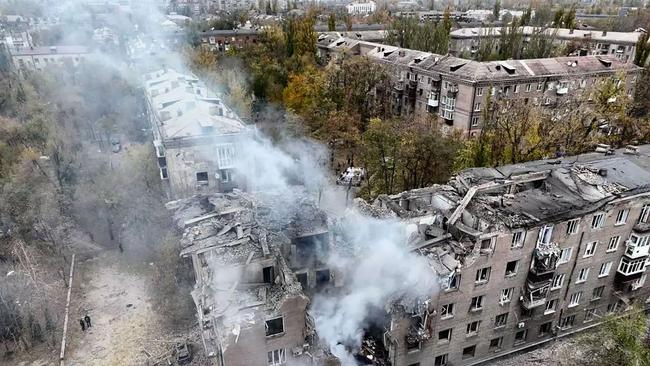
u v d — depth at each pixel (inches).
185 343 1499.8
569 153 2018.9
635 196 1334.9
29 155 2315.5
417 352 1285.7
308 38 3841.0
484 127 2342.5
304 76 3235.7
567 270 1368.1
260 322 975.0
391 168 2251.5
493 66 2942.9
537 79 2989.7
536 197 1346.0
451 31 5108.3
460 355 1364.4
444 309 1253.1
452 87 2972.4
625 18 5876.0
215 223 1254.3
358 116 3029.0
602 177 1398.9
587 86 3171.8
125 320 1684.3
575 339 1485.0
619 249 1422.2
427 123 2650.1
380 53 3737.7
